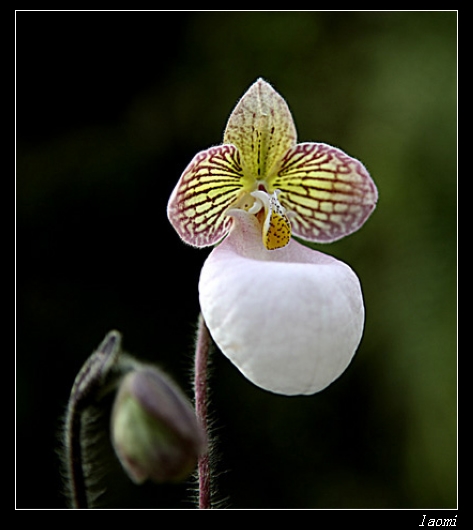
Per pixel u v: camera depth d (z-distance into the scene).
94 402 0.63
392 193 0.94
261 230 0.67
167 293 1.03
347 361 0.64
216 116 1.03
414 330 0.92
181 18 1.03
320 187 0.68
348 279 0.64
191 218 0.66
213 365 1.00
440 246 0.93
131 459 0.61
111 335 0.63
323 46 1.01
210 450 0.67
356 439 0.97
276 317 0.63
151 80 1.03
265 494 0.99
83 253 1.01
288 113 0.67
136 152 1.02
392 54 0.98
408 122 0.95
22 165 1.00
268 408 1.00
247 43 1.03
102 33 1.02
